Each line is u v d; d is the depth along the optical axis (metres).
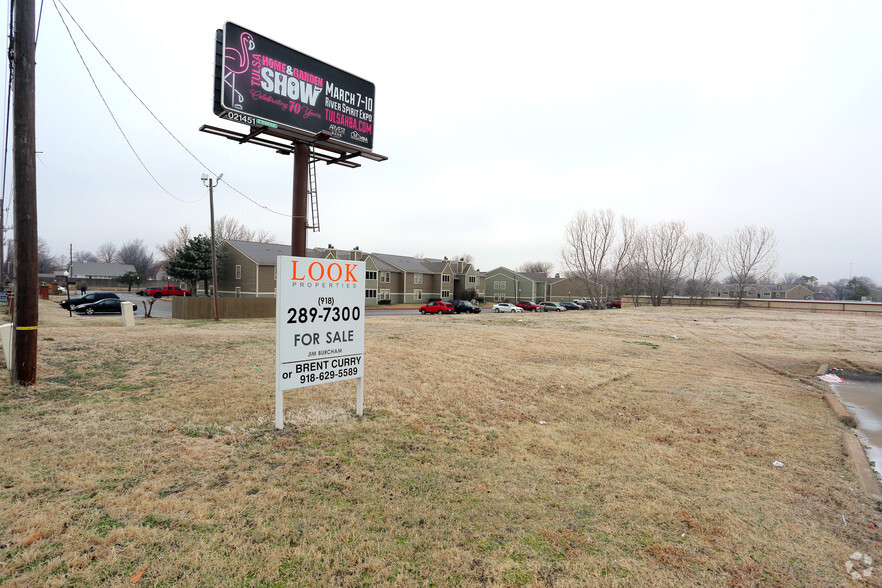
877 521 4.12
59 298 48.53
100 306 31.05
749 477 5.04
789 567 3.29
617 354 14.58
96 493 3.77
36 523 3.25
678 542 3.56
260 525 3.45
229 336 13.47
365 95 11.58
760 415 7.77
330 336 6.07
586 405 8.05
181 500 3.73
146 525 3.34
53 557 2.90
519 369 10.92
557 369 11.21
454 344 14.57
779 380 11.73
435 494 4.18
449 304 41.97
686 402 8.54
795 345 19.22
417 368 10.26
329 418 6.23
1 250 33.19
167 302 46.41
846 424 7.72
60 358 8.84
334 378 6.12
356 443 5.36
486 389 8.72
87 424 5.35
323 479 4.33
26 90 6.68
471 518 3.77
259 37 9.54
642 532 3.70
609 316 32.84
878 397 10.19
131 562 2.91
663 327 25.19
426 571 3.02
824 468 5.45
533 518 3.84
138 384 7.34
